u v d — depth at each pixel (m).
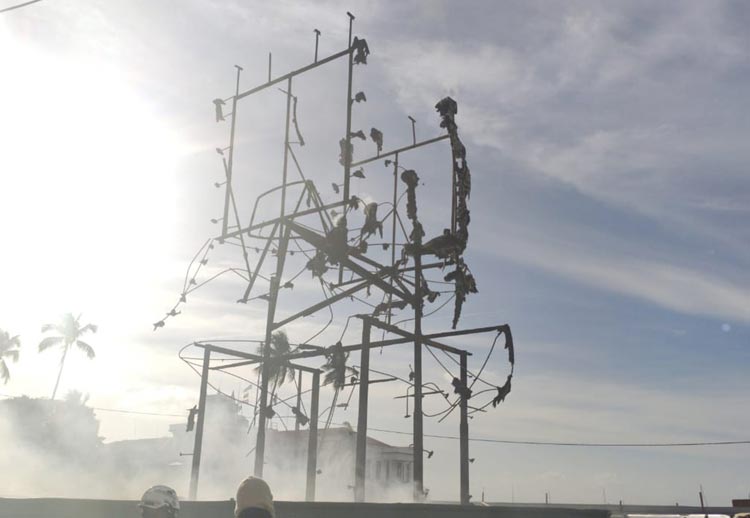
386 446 53.94
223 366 24.30
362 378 19.58
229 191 23.23
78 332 64.12
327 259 22.12
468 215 22.45
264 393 22.08
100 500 8.34
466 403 21.50
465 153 22.91
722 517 21.23
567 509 13.15
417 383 20.80
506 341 21.23
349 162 20.84
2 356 60.62
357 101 21.34
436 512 11.28
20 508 7.87
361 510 10.54
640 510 51.16
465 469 21.06
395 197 23.47
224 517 9.27
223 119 23.92
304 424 22.78
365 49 21.27
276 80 22.86
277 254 22.56
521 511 12.38
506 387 21.06
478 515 11.70
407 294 22.67
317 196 21.36
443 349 22.41
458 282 22.09
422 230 22.80
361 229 21.50
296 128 22.23
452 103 22.72
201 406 23.75
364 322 20.16
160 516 4.01
